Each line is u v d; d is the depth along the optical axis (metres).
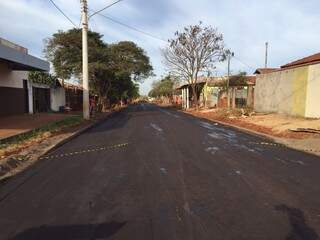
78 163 10.93
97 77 45.25
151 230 5.57
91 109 33.06
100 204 6.88
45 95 37.12
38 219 6.12
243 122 24.34
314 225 5.77
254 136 17.59
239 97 43.09
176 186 8.12
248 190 7.79
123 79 51.12
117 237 5.32
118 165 10.52
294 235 5.38
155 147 13.87
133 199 7.16
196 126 23.30
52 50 42.28
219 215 6.23
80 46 41.72
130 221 5.96
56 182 8.63
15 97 28.23
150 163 10.75
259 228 5.65
